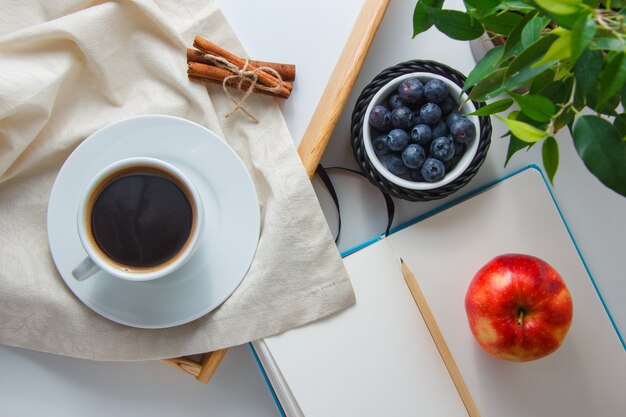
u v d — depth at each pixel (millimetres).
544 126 435
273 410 656
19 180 587
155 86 594
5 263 577
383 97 592
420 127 575
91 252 531
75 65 582
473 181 651
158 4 586
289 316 589
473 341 628
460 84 590
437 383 605
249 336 587
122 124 564
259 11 601
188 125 567
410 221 637
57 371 632
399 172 591
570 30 347
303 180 577
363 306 604
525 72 408
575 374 633
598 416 630
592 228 657
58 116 586
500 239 631
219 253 576
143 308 572
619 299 657
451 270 626
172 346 587
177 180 550
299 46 599
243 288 583
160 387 648
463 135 568
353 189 645
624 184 391
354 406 596
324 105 577
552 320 571
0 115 552
